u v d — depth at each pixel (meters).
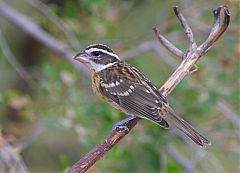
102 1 15.38
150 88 11.17
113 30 16.19
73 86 15.33
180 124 10.52
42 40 15.98
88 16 16.50
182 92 14.93
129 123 10.81
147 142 14.43
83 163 9.13
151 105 10.76
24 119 16.53
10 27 18.27
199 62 14.73
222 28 10.05
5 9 16.19
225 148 14.73
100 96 11.85
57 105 14.64
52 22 16.31
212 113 15.14
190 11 15.45
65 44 16.03
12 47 18.36
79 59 11.91
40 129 15.41
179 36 15.61
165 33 15.82
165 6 16.59
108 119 14.34
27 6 17.95
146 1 16.94
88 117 14.37
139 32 16.80
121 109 11.50
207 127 14.83
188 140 14.33
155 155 14.48
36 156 18.42
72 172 9.04
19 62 18.41
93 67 11.85
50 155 18.45
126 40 16.12
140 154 14.52
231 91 14.63
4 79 17.84
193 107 14.77
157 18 16.22
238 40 15.01
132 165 14.47
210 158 14.34
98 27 16.12
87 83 15.52
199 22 15.30
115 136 9.54
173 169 14.67
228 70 14.92
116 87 11.50
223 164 15.21
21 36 18.23
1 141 13.33
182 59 10.20
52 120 14.40
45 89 14.98
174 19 15.59
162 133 14.41
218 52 15.08
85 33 16.36
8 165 13.33
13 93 15.20
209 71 14.91
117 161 14.47
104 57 11.84
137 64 16.11
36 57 18.45
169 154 14.55
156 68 16.59
